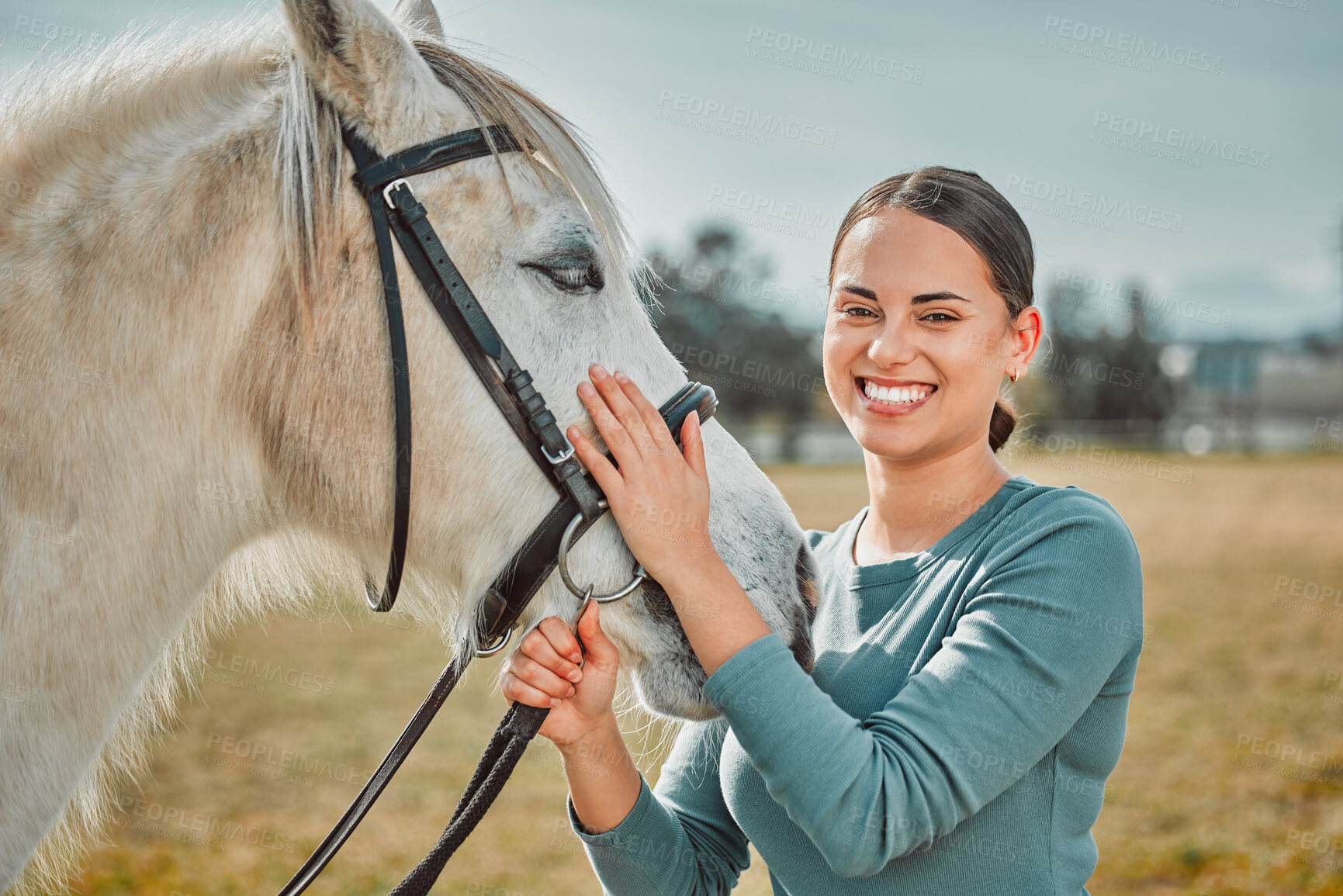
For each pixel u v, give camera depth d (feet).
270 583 5.68
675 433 4.76
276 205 4.31
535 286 4.54
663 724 6.26
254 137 4.35
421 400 4.46
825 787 3.68
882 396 4.52
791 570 4.92
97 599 4.05
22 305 3.97
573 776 4.77
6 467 3.87
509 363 4.44
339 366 4.43
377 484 4.60
